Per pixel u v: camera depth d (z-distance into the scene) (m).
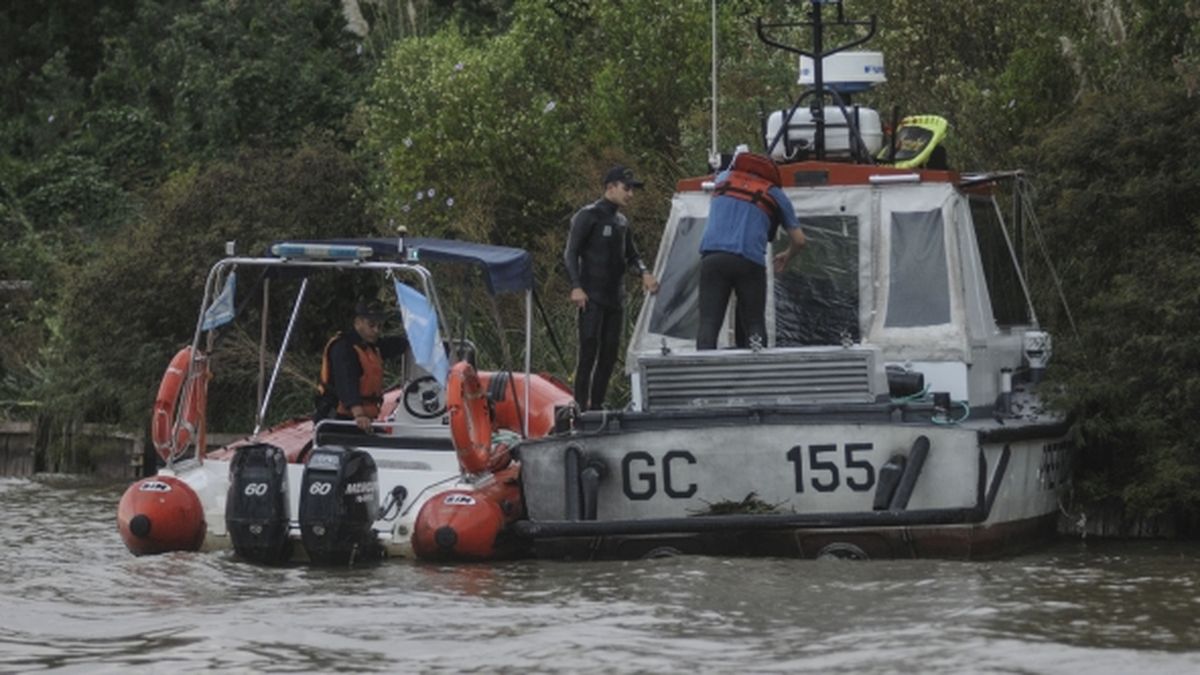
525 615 38.03
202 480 49.47
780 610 37.75
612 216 52.00
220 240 76.12
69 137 110.56
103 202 103.12
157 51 110.38
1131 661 32.56
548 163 76.62
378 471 48.84
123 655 34.78
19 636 36.81
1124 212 54.53
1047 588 40.47
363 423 51.16
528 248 76.88
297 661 33.84
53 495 69.44
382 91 80.69
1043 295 57.00
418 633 36.31
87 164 105.38
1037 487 48.69
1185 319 51.31
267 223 76.75
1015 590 39.97
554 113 77.44
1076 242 56.19
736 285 47.56
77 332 78.62
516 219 77.25
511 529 47.12
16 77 117.44
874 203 49.34
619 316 52.38
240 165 81.06
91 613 39.41
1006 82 65.19
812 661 32.88
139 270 77.31
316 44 106.12
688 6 77.88
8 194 103.69
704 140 72.12
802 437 44.06
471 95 77.44
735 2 81.81
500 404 54.28
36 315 88.12
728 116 72.19
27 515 62.09
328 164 79.06
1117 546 49.94
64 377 79.75
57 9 118.75
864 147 51.50
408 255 51.16
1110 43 63.97
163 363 76.94
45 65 113.25
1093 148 55.25
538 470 45.56
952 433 43.44
